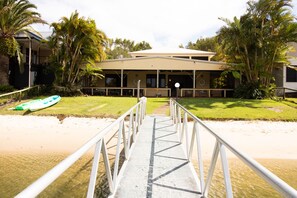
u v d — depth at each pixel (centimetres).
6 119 1270
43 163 711
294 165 733
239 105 1633
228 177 247
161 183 399
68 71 2159
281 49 1978
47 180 144
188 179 418
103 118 1307
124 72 2606
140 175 434
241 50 2045
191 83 2578
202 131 1086
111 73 2614
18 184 551
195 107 1551
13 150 840
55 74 2125
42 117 1315
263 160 775
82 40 2095
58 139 973
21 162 719
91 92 2389
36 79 2278
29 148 864
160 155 558
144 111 1202
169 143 675
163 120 1114
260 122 1253
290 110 1477
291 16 1905
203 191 354
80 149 204
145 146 640
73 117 1316
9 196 490
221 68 2220
